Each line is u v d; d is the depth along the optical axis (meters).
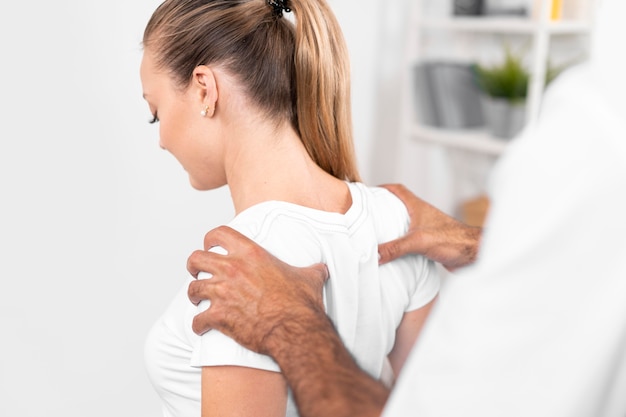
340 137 1.04
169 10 1.00
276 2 1.00
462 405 0.58
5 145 1.66
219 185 1.08
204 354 0.87
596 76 0.55
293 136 0.99
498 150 2.41
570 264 0.54
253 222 0.93
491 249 0.57
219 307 0.86
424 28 2.65
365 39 2.45
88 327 1.89
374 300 0.98
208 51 0.97
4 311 1.75
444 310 0.61
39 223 1.75
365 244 0.98
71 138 1.75
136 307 1.96
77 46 1.71
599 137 0.53
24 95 1.66
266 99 0.97
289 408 0.93
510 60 2.42
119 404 1.99
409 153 2.70
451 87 2.58
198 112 1.00
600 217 0.53
